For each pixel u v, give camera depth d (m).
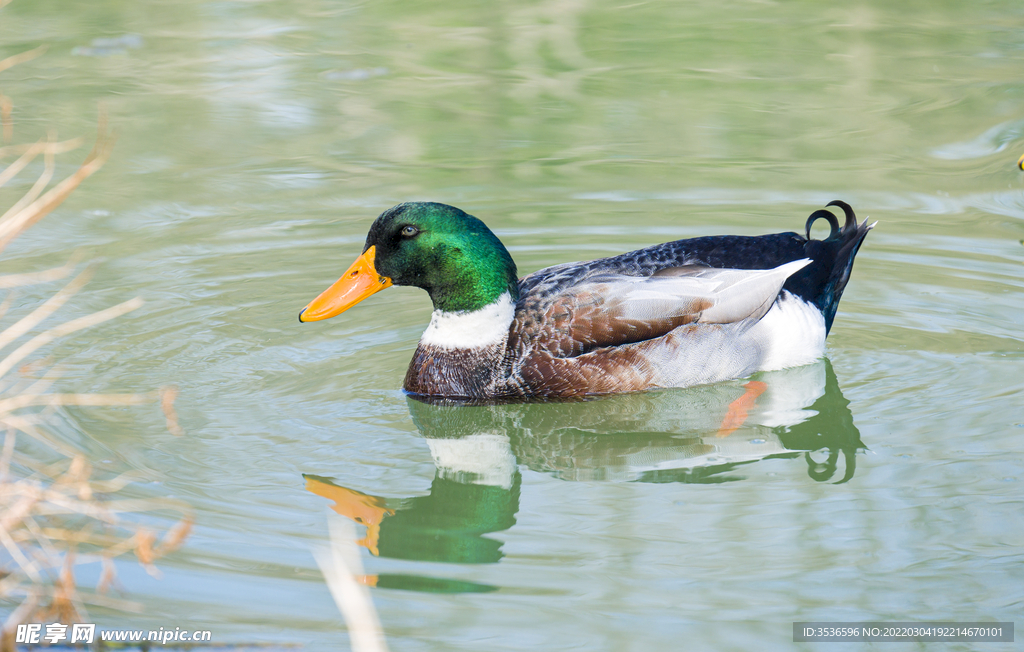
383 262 10.56
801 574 7.43
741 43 21.25
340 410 10.22
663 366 10.57
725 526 8.14
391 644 6.68
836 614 6.97
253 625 6.84
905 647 6.66
